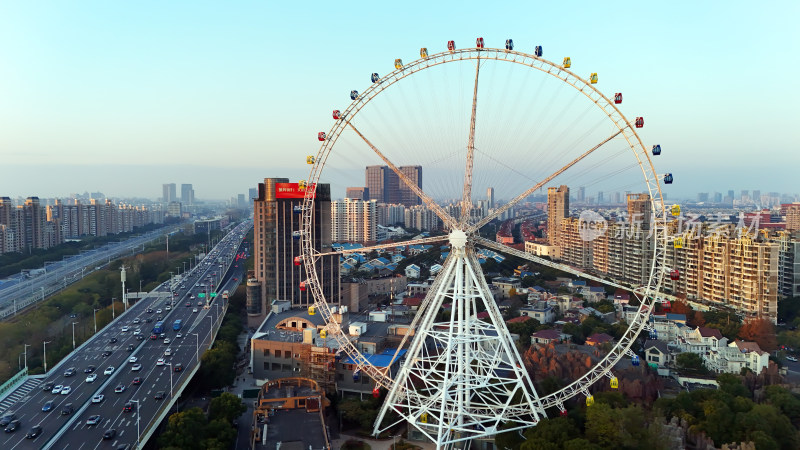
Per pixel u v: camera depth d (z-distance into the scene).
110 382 165.88
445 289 137.50
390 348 175.38
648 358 191.38
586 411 134.00
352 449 136.38
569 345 194.00
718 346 199.38
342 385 166.50
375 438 143.25
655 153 120.25
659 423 126.06
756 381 163.75
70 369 175.88
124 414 141.25
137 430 129.75
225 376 172.50
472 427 143.88
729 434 126.81
